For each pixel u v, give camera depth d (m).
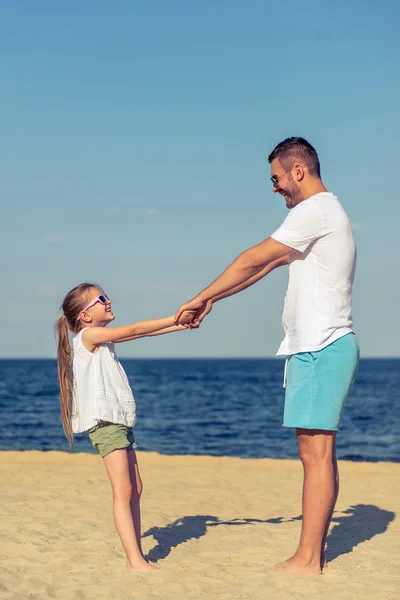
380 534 5.57
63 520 5.85
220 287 4.21
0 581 4.21
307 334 4.17
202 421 31.58
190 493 7.54
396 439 24.17
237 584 4.20
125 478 4.37
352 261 4.23
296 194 4.32
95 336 4.37
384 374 107.25
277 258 4.15
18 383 73.38
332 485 4.30
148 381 79.06
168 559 4.76
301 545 4.41
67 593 4.00
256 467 10.05
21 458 10.66
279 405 41.75
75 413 4.41
